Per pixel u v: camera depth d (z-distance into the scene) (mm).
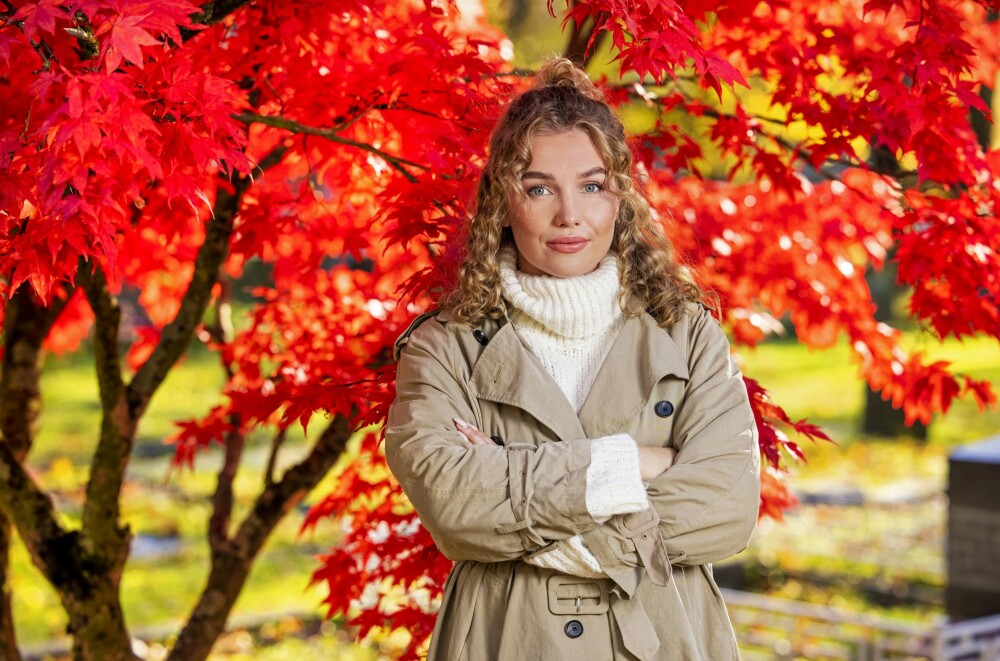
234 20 3289
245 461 14523
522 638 2037
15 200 2197
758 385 3125
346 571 3689
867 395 16453
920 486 13156
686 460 2053
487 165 2262
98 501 3836
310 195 3658
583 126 2141
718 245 4148
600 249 2164
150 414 17391
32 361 4281
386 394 2844
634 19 2543
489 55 4168
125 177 2268
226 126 2295
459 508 1985
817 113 3385
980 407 4055
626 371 2152
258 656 7977
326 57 3234
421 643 3549
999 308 3551
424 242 3223
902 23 3926
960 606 8234
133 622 8516
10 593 4398
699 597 2135
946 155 3352
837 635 7234
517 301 2178
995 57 4125
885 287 20812
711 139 3643
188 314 3832
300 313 4043
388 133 3367
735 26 3564
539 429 2133
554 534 1970
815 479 13398
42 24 2055
